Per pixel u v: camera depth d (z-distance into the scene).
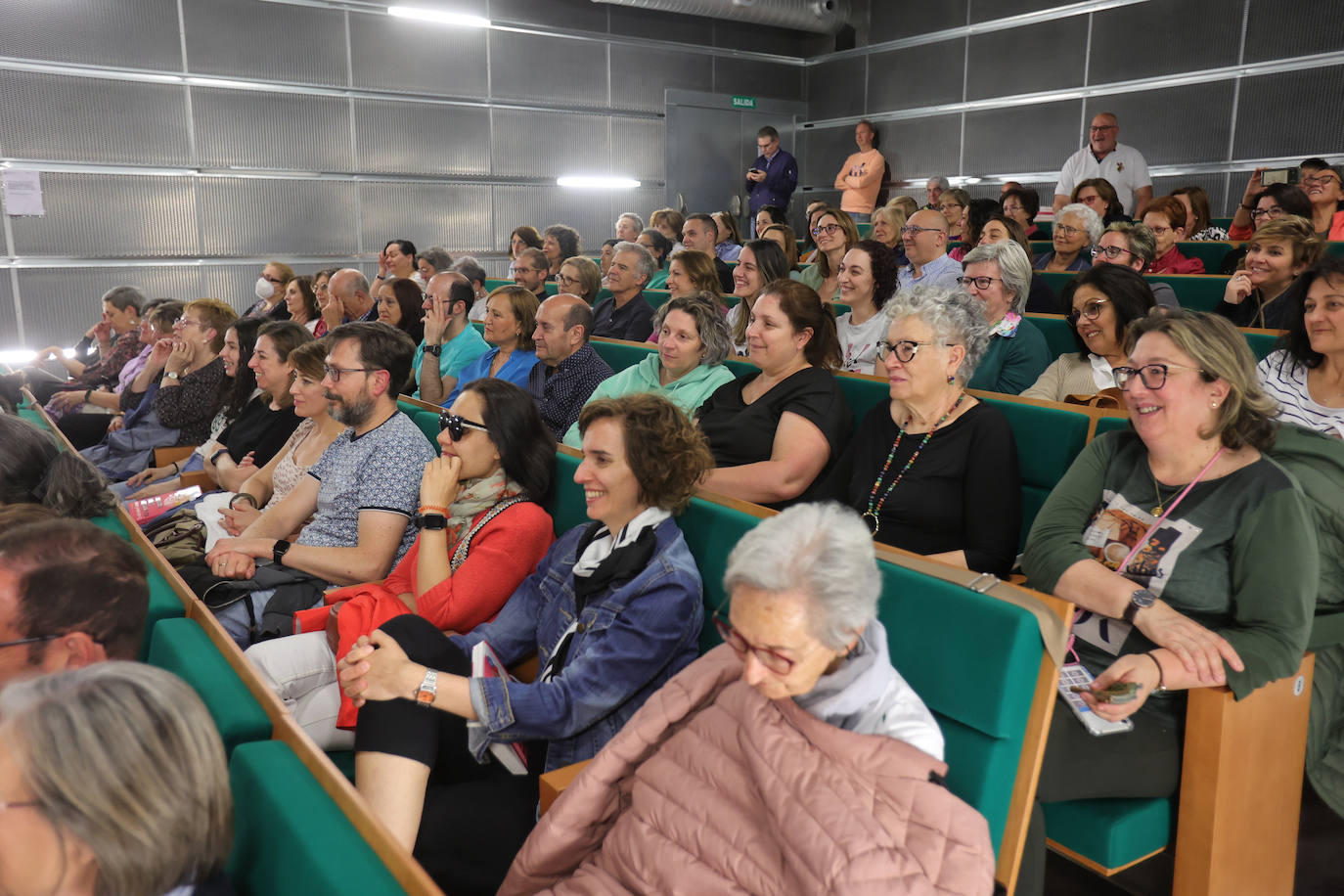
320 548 2.52
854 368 3.88
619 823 1.30
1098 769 1.65
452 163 9.77
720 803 1.21
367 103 9.25
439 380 4.52
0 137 7.75
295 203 9.06
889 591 1.50
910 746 1.11
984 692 1.35
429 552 2.18
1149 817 1.68
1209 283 4.59
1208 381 1.76
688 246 7.06
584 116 10.41
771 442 2.80
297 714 1.94
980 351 2.32
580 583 1.78
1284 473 1.74
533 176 10.23
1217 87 8.09
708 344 3.20
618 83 10.55
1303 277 2.38
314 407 2.92
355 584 2.52
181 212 8.56
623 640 1.67
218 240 8.76
